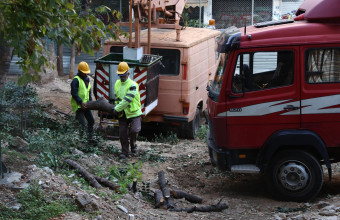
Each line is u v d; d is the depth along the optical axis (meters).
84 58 22.48
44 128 9.40
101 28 7.24
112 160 9.08
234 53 7.59
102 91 10.91
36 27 6.66
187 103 11.85
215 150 7.91
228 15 25.56
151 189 7.82
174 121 11.95
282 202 7.63
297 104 7.53
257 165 7.74
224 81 7.66
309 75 7.50
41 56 6.57
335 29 7.50
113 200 6.67
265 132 7.65
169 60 11.81
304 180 7.52
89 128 9.84
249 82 7.61
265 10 25.33
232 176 9.16
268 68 7.57
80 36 7.06
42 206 5.73
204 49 13.14
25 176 6.38
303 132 7.53
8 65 8.79
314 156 7.70
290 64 7.52
